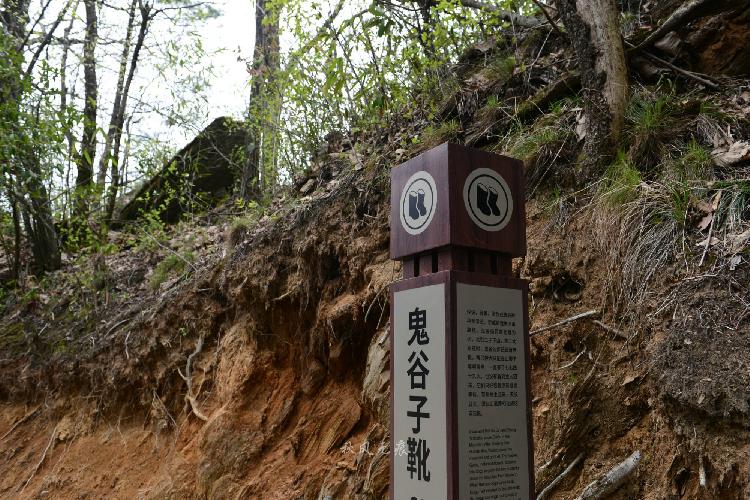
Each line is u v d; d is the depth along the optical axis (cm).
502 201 248
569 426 297
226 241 591
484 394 226
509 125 442
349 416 432
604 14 372
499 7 509
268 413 484
